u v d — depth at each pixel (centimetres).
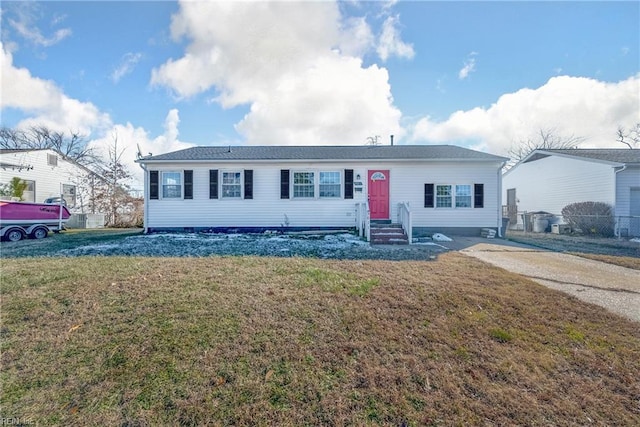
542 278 512
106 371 248
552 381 235
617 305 384
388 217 1177
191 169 1186
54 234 1140
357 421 199
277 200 1186
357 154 1232
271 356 269
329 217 1186
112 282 447
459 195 1171
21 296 391
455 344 287
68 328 313
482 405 211
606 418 199
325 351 276
